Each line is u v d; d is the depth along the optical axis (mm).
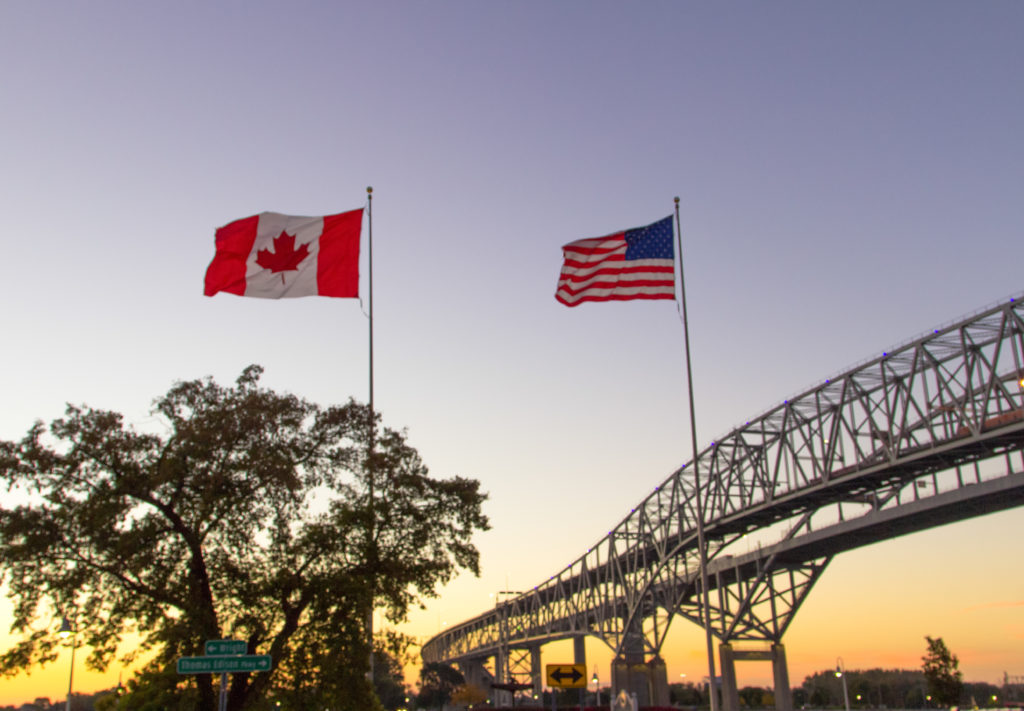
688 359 42219
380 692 151250
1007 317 68312
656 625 129500
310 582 33531
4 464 31031
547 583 166875
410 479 36062
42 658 31547
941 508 78438
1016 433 66938
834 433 85625
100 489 32188
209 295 35594
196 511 32406
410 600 35688
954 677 143375
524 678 199000
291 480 33000
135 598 32281
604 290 41531
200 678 32312
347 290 36094
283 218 36438
